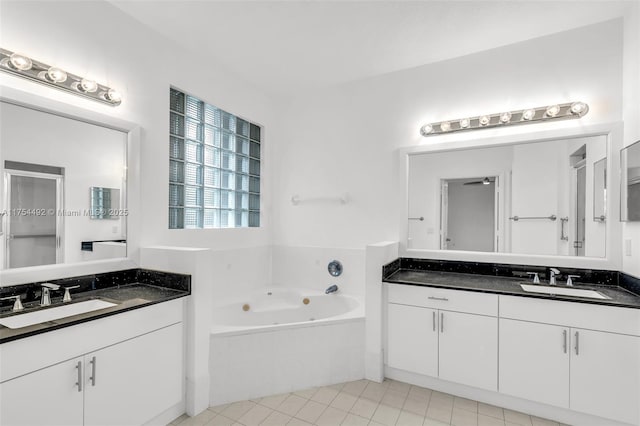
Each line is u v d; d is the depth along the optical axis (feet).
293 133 11.69
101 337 5.09
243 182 10.88
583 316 6.23
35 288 5.65
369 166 10.30
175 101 8.54
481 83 8.75
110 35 6.80
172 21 7.41
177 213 8.57
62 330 4.58
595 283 7.42
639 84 6.55
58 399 4.53
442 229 9.19
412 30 7.76
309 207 11.33
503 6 6.86
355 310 8.89
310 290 10.96
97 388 5.03
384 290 8.20
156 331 6.04
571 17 7.25
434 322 7.60
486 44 8.38
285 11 7.05
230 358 7.11
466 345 7.26
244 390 7.22
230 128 10.35
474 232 8.82
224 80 9.82
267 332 7.43
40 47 5.73
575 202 7.72
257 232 11.21
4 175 5.33
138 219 7.26
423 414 6.76
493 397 7.13
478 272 8.70
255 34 7.96
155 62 7.76
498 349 6.95
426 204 9.40
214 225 9.75
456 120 8.75
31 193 5.64
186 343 6.72
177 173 8.58
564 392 6.37
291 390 7.61
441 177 9.24
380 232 10.09
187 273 6.69
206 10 6.99
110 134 6.82
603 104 7.43
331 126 10.99
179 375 6.54
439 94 9.28
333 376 7.98
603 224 7.44
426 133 9.21
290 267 11.55
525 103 8.23
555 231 7.91
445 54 8.89
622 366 5.94
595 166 7.54
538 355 6.59
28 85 5.56
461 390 7.45
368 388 7.80
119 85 6.96
